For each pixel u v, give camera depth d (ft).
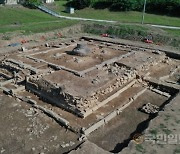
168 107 61.16
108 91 67.77
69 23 135.33
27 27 122.52
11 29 117.80
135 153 46.34
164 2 161.89
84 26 135.74
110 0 174.19
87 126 56.13
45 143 51.29
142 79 78.02
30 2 172.24
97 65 80.33
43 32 119.85
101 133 55.36
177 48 108.27
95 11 173.68
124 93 70.59
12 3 180.96
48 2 193.67
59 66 78.89
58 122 57.52
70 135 53.78
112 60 85.66
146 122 59.41
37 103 64.54
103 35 125.29
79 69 76.74
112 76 72.38
